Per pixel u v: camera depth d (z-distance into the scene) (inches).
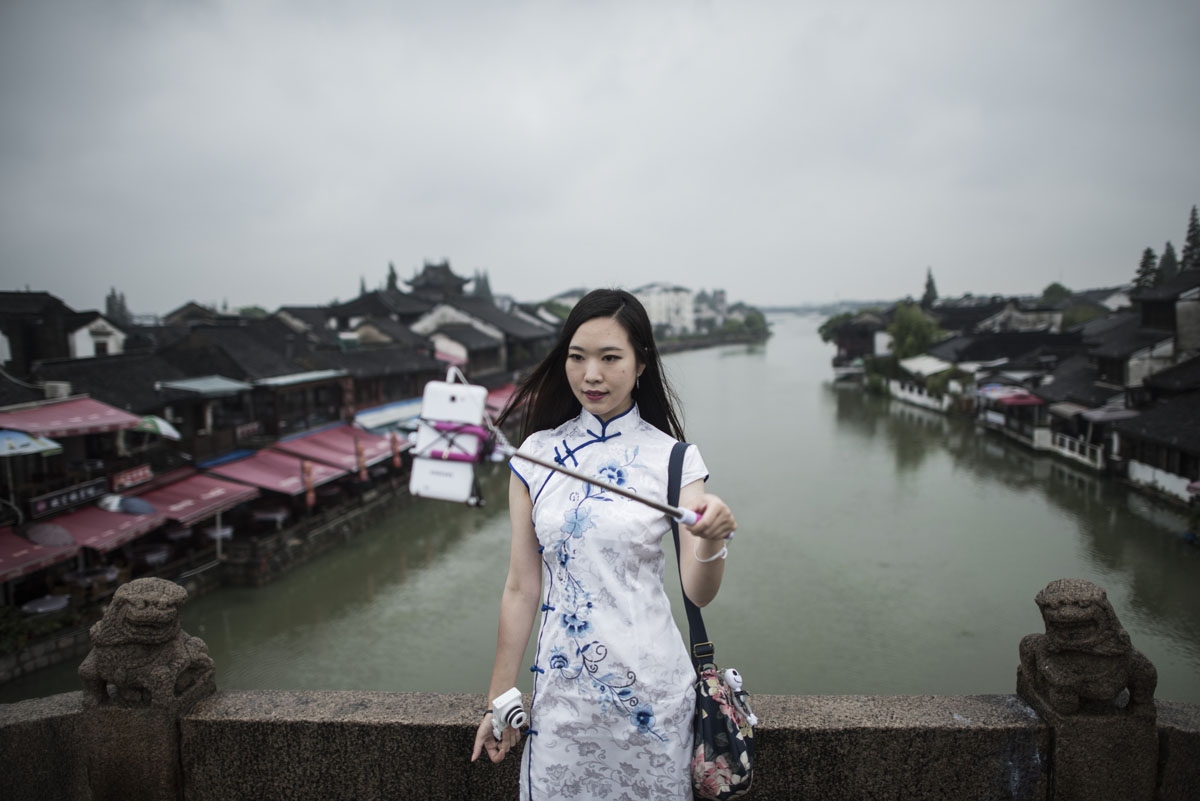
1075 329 1380.4
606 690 54.9
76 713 83.0
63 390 612.1
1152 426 735.1
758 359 2859.3
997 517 690.2
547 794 56.9
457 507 849.5
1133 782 74.3
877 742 76.2
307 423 895.7
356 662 475.5
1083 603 72.0
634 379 60.7
